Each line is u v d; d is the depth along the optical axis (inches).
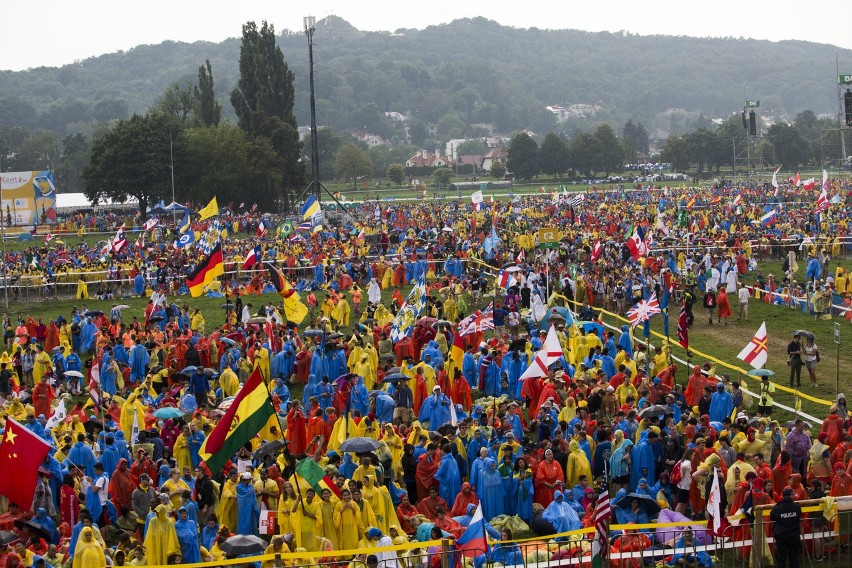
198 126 5713.6
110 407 1352.1
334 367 1598.2
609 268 2394.2
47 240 4092.0
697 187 7194.9
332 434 1166.3
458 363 1497.3
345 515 923.4
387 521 983.6
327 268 2790.4
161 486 1023.6
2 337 2197.3
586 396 1318.9
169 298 2706.7
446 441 1111.0
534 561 892.6
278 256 3078.2
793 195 5260.8
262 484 1024.2
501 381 1513.3
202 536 987.3
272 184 5438.0
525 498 1050.7
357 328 1745.8
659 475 1108.5
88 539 839.1
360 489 964.0
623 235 3316.9
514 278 2320.4
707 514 948.0
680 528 929.5
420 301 1658.5
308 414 1350.9
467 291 2461.9
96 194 5354.3
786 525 866.1
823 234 3289.9
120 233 3467.0
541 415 1224.2
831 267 2891.2
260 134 5511.8
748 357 1376.7
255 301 2610.7
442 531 912.9
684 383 1624.0
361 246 3152.1
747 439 1082.1
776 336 2006.6
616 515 991.6
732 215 4018.2
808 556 918.4
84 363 1881.2
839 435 1111.6
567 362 1556.3
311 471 943.0
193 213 5064.0
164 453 1142.3
